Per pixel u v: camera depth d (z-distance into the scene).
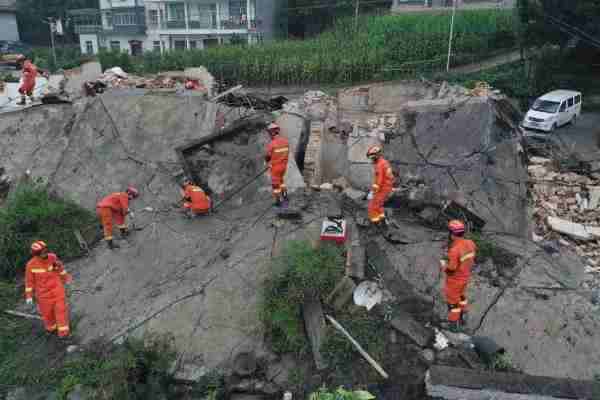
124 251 9.10
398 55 25.88
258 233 8.71
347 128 11.74
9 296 8.48
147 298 7.92
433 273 7.54
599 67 23.38
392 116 11.97
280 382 6.35
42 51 38.34
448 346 6.52
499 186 8.91
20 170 11.94
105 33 40.81
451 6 30.20
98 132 12.00
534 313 6.88
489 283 7.37
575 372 6.20
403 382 6.09
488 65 25.38
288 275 7.28
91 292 8.30
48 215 9.78
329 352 6.44
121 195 9.05
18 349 7.27
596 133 17.84
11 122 12.65
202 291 7.76
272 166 8.93
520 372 6.21
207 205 9.51
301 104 13.48
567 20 20.33
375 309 7.00
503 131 9.55
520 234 8.53
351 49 26.80
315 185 10.50
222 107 11.72
